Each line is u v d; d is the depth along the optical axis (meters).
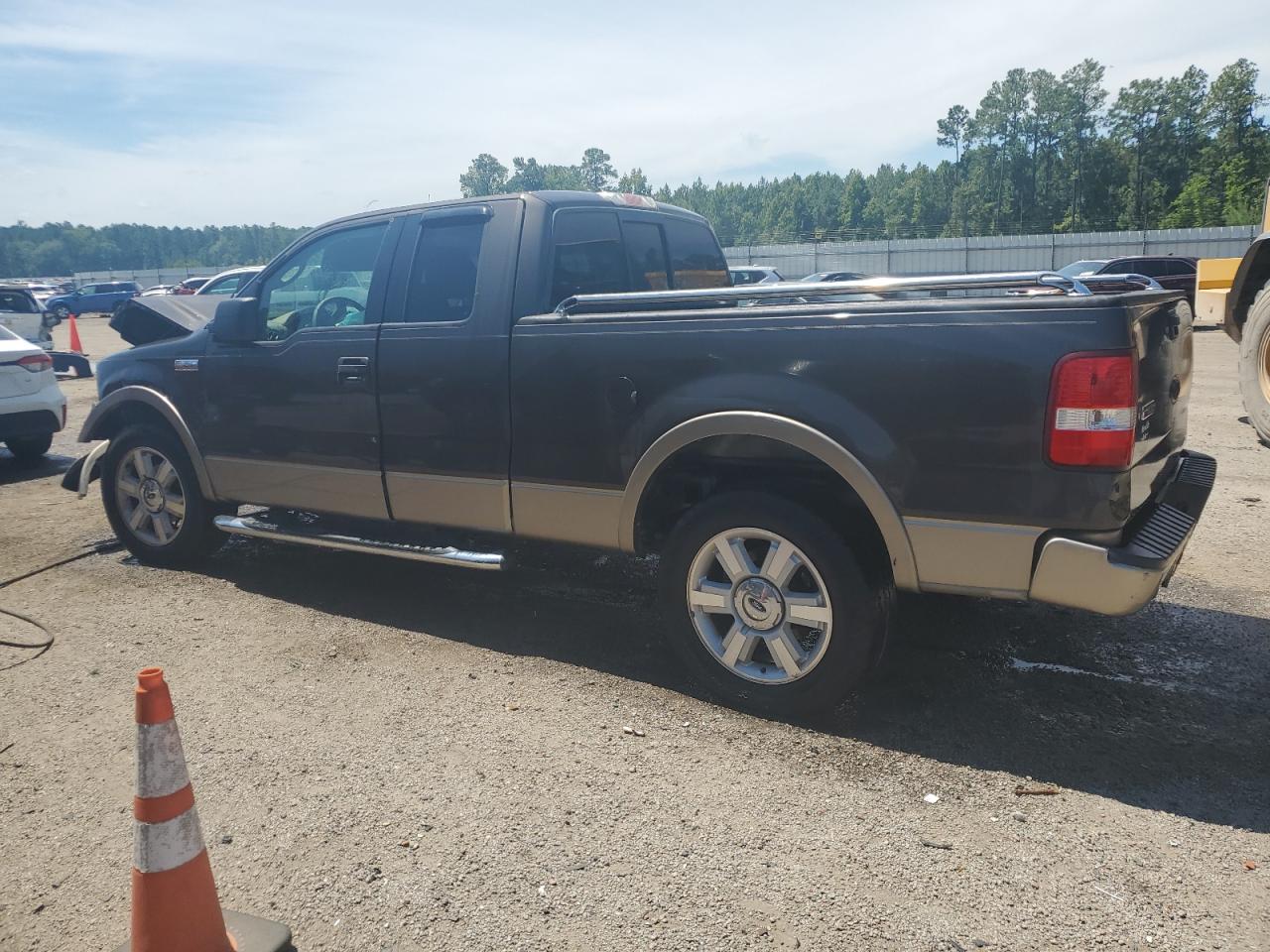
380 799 3.06
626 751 3.35
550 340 3.93
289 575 5.45
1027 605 4.68
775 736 3.44
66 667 4.20
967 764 3.22
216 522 5.18
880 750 3.33
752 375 3.45
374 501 4.59
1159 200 100.38
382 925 2.47
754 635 3.57
